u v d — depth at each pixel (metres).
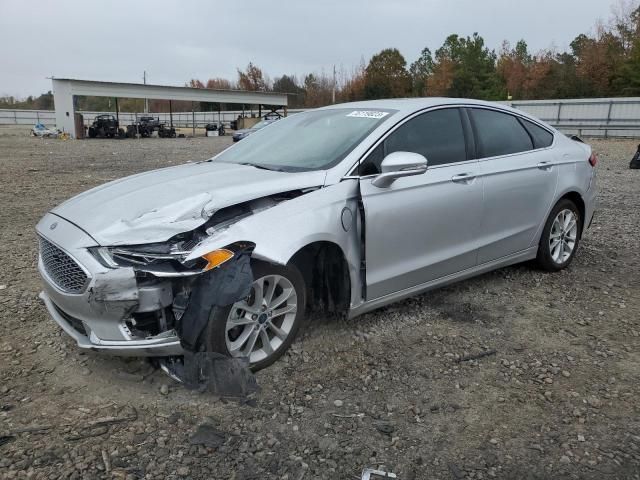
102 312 2.95
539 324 4.23
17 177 12.86
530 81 53.62
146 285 2.98
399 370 3.51
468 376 3.46
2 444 2.74
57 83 35.69
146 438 2.81
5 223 7.66
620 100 30.28
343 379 3.38
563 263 5.42
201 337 3.09
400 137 4.04
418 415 3.04
